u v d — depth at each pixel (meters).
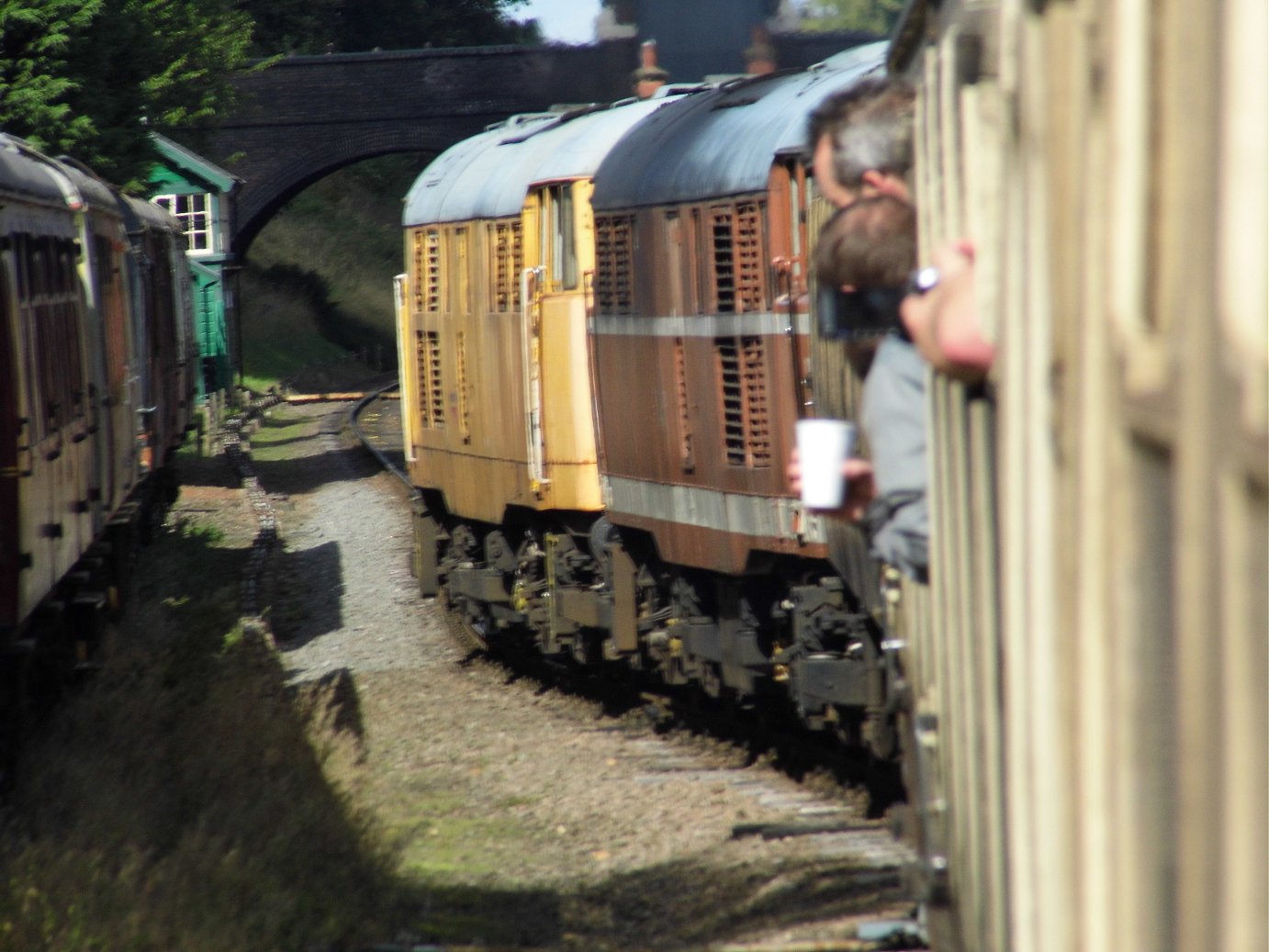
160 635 51.94
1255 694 5.16
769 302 37.72
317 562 79.44
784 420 37.38
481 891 31.61
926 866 17.61
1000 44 11.12
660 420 44.00
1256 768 5.17
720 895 29.94
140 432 67.25
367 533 85.75
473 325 56.94
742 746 43.66
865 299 15.00
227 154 173.62
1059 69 8.93
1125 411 7.25
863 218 14.98
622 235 46.22
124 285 62.97
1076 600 8.45
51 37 81.12
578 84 113.81
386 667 58.41
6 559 33.91
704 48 81.06
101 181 64.75
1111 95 7.54
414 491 67.38
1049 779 9.50
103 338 53.19
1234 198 5.43
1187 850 6.08
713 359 40.53
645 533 48.34
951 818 15.53
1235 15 5.47
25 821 30.27
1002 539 11.26
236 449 125.81
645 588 48.72
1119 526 7.38
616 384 47.09
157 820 32.72
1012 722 10.84
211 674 45.59
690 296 41.66
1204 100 5.90
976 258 12.20
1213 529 5.66
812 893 28.72
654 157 44.56
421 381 63.69
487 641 60.81
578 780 40.94
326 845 32.22
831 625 35.94
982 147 12.30
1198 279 5.93
